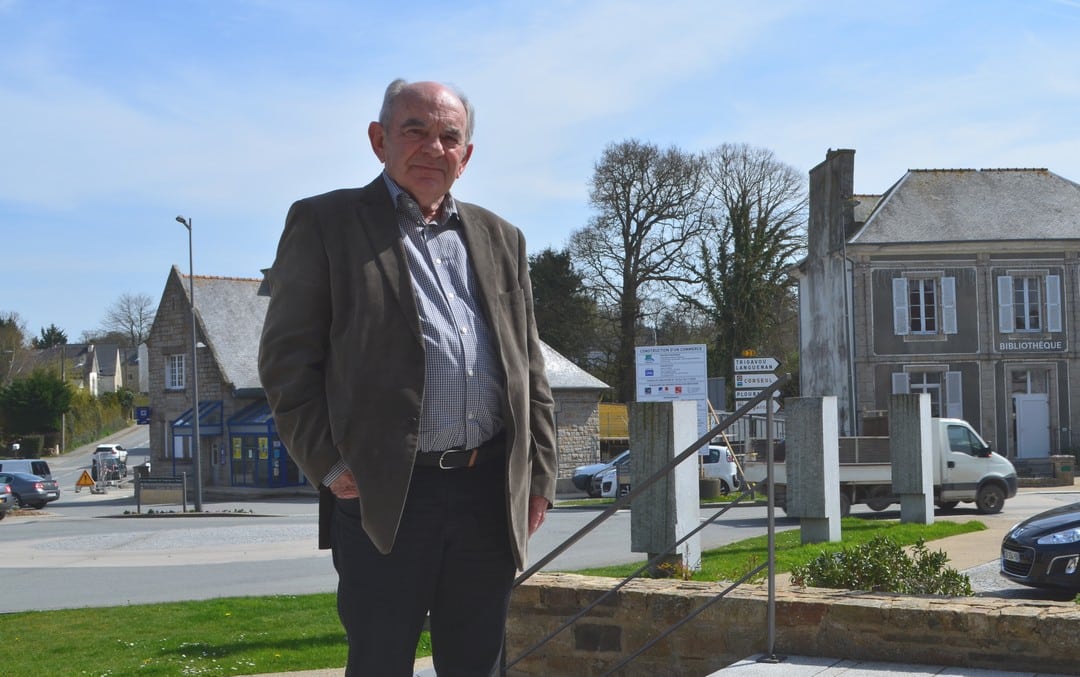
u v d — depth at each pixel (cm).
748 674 551
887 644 571
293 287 321
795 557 1304
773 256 5119
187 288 5112
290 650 886
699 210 5241
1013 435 4159
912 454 1800
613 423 5209
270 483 4644
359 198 334
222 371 4897
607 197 5281
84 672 800
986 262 4162
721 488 3055
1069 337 4153
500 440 336
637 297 5275
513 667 673
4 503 3462
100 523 3108
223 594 1401
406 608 322
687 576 1019
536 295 5647
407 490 314
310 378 318
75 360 13625
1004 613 545
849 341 4172
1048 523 1085
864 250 4162
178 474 5072
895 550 724
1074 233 4147
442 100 335
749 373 2253
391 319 318
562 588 660
